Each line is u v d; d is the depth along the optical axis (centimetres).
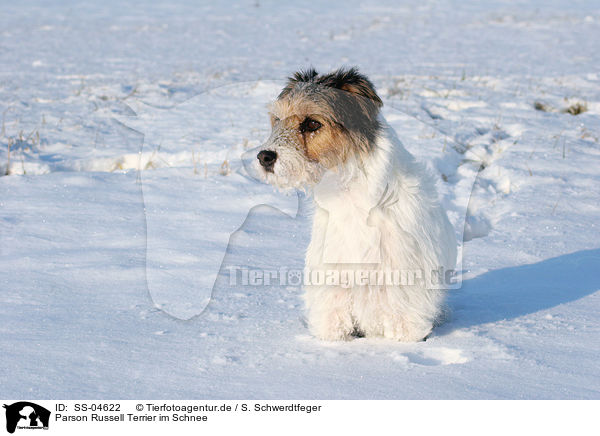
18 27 3319
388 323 495
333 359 446
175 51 2516
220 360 442
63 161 1065
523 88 1645
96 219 816
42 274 635
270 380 408
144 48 2612
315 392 387
